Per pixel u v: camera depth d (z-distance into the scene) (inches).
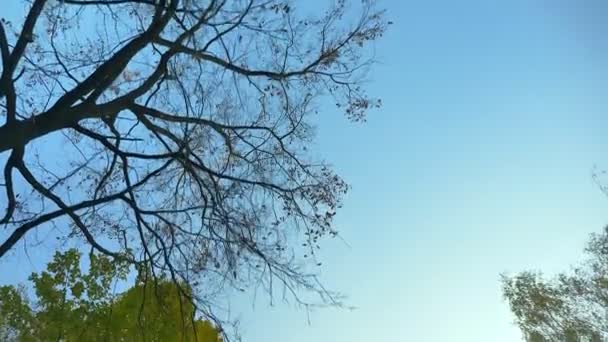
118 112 409.4
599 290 1096.8
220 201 426.0
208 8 390.0
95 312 473.1
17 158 374.0
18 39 350.3
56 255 491.5
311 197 451.5
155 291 424.5
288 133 464.4
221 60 428.8
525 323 1170.0
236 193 434.6
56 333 464.8
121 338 454.6
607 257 1096.2
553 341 1133.7
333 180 469.7
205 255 423.5
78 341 448.1
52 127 367.9
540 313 1148.5
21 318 473.4
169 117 422.0
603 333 1085.8
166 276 424.2
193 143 449.1
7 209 395.2
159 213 426.0
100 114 393.1
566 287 1142.3
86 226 436.5
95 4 390.0
